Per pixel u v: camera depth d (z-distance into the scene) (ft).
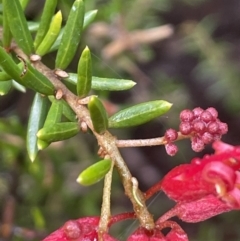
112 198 1.23
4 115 1.13
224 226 1.32
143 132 1.24
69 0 0.74
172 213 0.50
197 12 1.57
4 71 0.58
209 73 1.35
